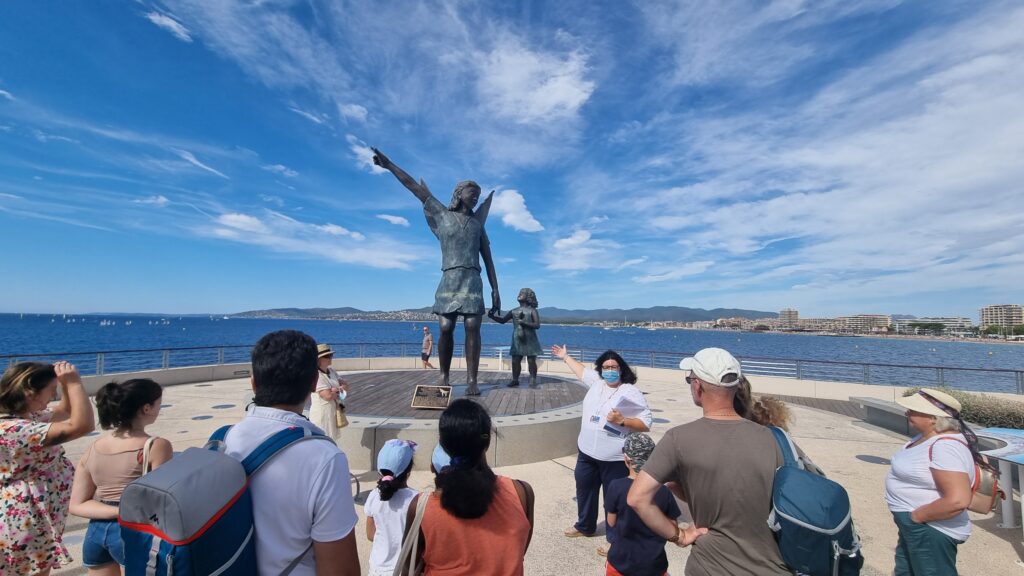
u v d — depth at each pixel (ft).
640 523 9.80
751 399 9.64
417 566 6.88
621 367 14.88
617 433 14.40
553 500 18.53
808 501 6.34
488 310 34.09
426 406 25.44
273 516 5.61
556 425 23.54
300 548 5.75
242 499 5.37
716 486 7.20
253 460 5.76
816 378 61.26
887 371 111.24
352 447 21.72
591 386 15.67
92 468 9.19
